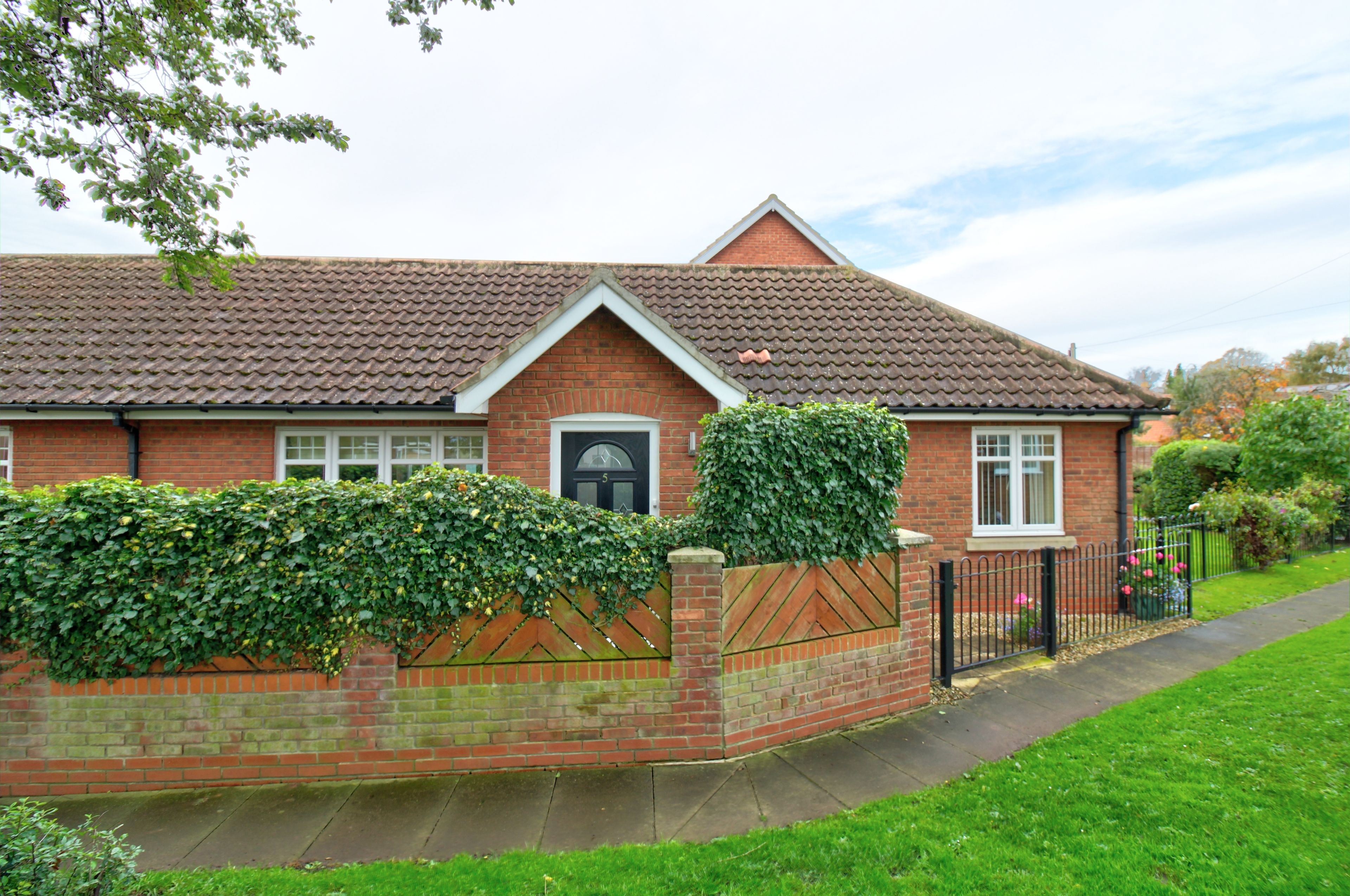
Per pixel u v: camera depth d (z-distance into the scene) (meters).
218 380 8.41
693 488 8.23
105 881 3.16
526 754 4.91
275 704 4.74
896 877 3.52
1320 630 8.09
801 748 5.22
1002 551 9.26
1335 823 3.87
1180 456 18.81
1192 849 3.65
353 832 4.11
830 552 5.49
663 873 3.61
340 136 5.94
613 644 4.99
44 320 9.55
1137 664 6.98
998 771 4.67
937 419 9.08
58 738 4.65
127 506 4.48
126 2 5.25
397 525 4.66
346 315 10.08
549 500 5.08
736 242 16.94
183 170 5.55
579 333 8.14
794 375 9.23
